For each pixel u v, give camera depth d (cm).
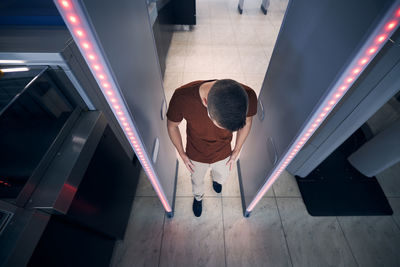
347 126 152
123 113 70
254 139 165
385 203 198
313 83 79
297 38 95
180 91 102
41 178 101
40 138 107
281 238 179
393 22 46
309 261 167
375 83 124
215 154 133
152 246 172
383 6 46
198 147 129
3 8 110
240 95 76
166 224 185
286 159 104
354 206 197
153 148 112
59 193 96
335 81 63
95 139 127
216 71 354
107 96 63
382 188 210
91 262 132
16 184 96
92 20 47
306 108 83
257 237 179
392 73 116
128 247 171
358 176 218
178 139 128
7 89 100
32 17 109
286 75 106
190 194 206
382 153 187
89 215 125
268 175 122
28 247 84
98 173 135
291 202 202
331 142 168
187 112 106
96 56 51
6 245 79
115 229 160
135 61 85
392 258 168
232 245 174
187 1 403
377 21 47
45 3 111
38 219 91
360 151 210
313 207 196
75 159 109
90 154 121
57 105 118
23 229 85
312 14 82
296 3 97
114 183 158
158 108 129
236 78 343
